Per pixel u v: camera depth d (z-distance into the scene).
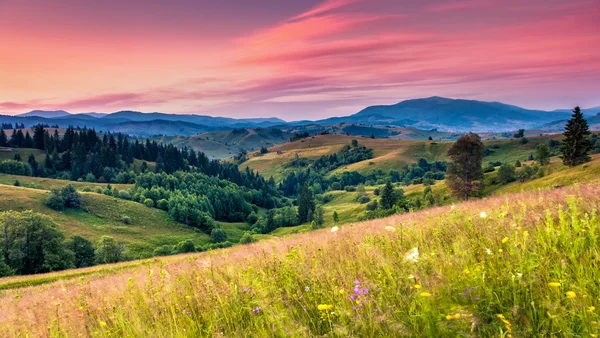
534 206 6.99
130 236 115.31
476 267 3.80
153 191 156.62
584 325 2.54
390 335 3.07
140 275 8.79
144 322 4.55
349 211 139.12
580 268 3.37
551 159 129.62
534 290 3.22
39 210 110.50
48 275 39.22
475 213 7.69
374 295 3.88
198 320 4.26
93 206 126.94
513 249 4.06
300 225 146.75
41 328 5.17
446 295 3.51
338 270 4.93
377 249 5.43
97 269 39.72
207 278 5.86
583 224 4.32
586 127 89.00
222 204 180.62
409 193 136.62
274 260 5.96
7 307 8.01
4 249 69.62
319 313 3.84
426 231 6.40
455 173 77.69
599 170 71.62
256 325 3.81
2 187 120.62
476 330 2.90
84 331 4.72
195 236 131.50
